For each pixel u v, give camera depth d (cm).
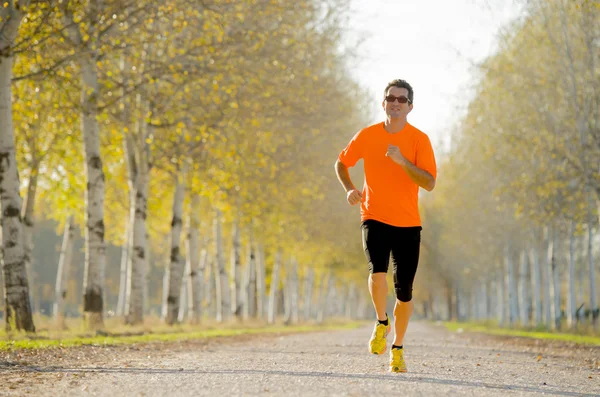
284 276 8075
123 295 5528
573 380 1093
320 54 3447
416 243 982
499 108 4409
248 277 6241
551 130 4009
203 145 3225
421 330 5406
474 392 827
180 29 2578
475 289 11075
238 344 2169
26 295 2131
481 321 8438
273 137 3628
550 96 4028
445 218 8094
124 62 3238
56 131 3409
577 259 7131
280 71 3120
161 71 2695
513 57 4156
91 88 2631
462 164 6850
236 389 812
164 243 6022
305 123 3531
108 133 3438
